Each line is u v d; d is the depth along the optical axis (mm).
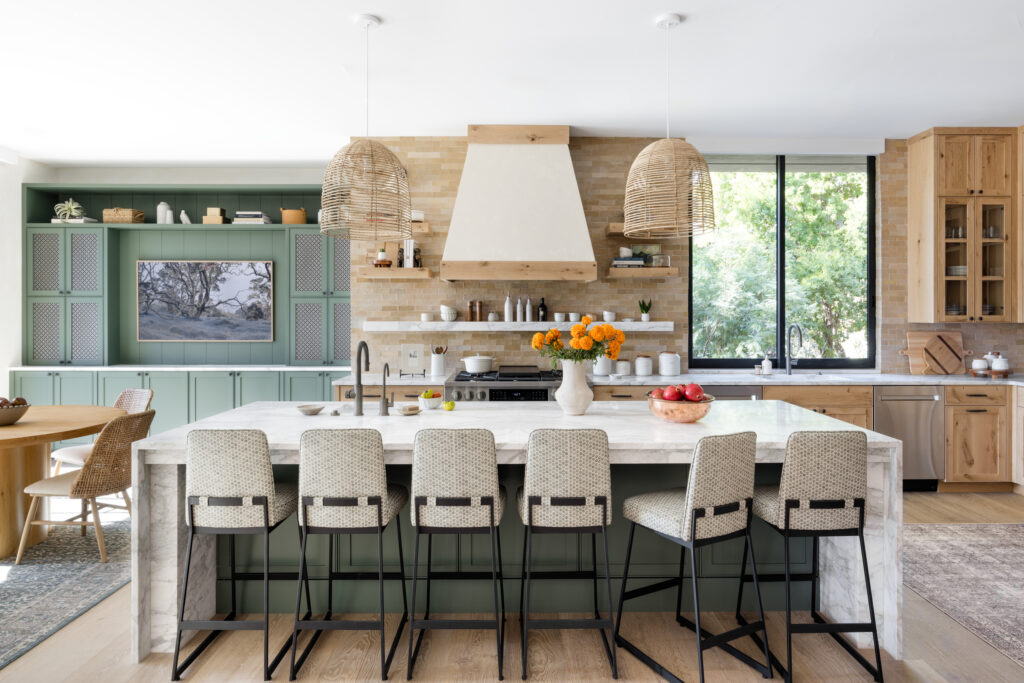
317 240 6070
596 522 2264
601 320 5227
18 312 5887
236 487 2277
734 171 5453
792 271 5469
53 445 5797
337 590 2811
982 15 3074
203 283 6297
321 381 5852
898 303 5289
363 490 2260
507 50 3443
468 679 2285
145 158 5750
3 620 2725
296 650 2453
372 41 3318
